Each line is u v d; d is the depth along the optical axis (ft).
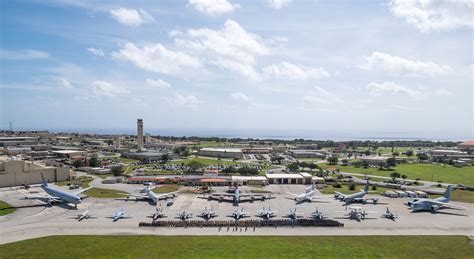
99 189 487.20
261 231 294.87
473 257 240.94
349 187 517.55
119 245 256.73
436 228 308.19
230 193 470.39
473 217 346.33
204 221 319.88
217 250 247.29
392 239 276.82
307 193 428.97
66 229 295.69
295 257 236.02
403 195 452.76
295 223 314.14
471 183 574.97
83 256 235.40
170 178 570.87
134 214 346.74
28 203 389.60
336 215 351.67
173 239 271.69
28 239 269.44
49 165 620.49
